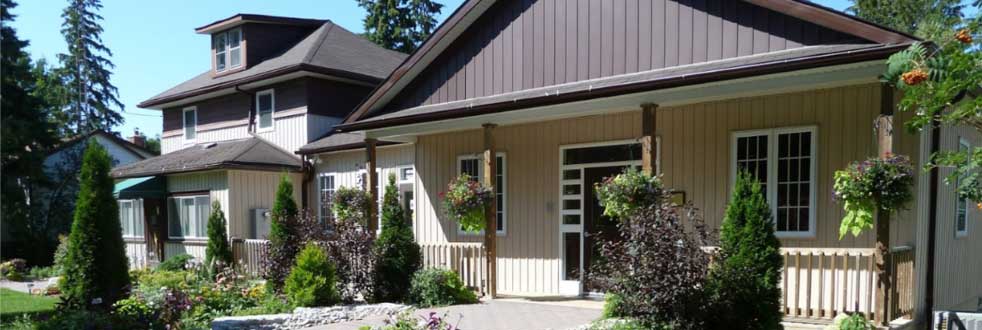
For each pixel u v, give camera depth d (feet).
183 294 28.78
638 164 30.04
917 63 18.45
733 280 19.76
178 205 52.24
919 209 23.15
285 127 52.85
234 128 57.47
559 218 32.83
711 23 25.79
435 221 38.60
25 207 68.80
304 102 51.37
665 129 29.09
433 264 33.83
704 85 23.52
